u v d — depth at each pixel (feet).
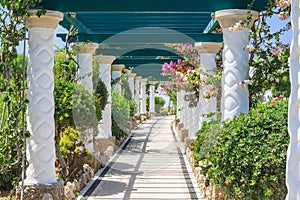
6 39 15.38
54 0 16.40
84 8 17.29
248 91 17.57
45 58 16.71
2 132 16.10
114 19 24.85
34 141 16.69
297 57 7.43
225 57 17.66
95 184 22.49
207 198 18.26
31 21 16.48
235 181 13.05
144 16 23.62
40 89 16.66
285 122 12.89
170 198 19.47
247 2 17.15
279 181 12.35
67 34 24.95
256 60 17.76
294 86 7.43
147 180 23.62
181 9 17.84
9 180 20.42
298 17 7.43
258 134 12.84
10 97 15.84
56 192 16.63
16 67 16.52
